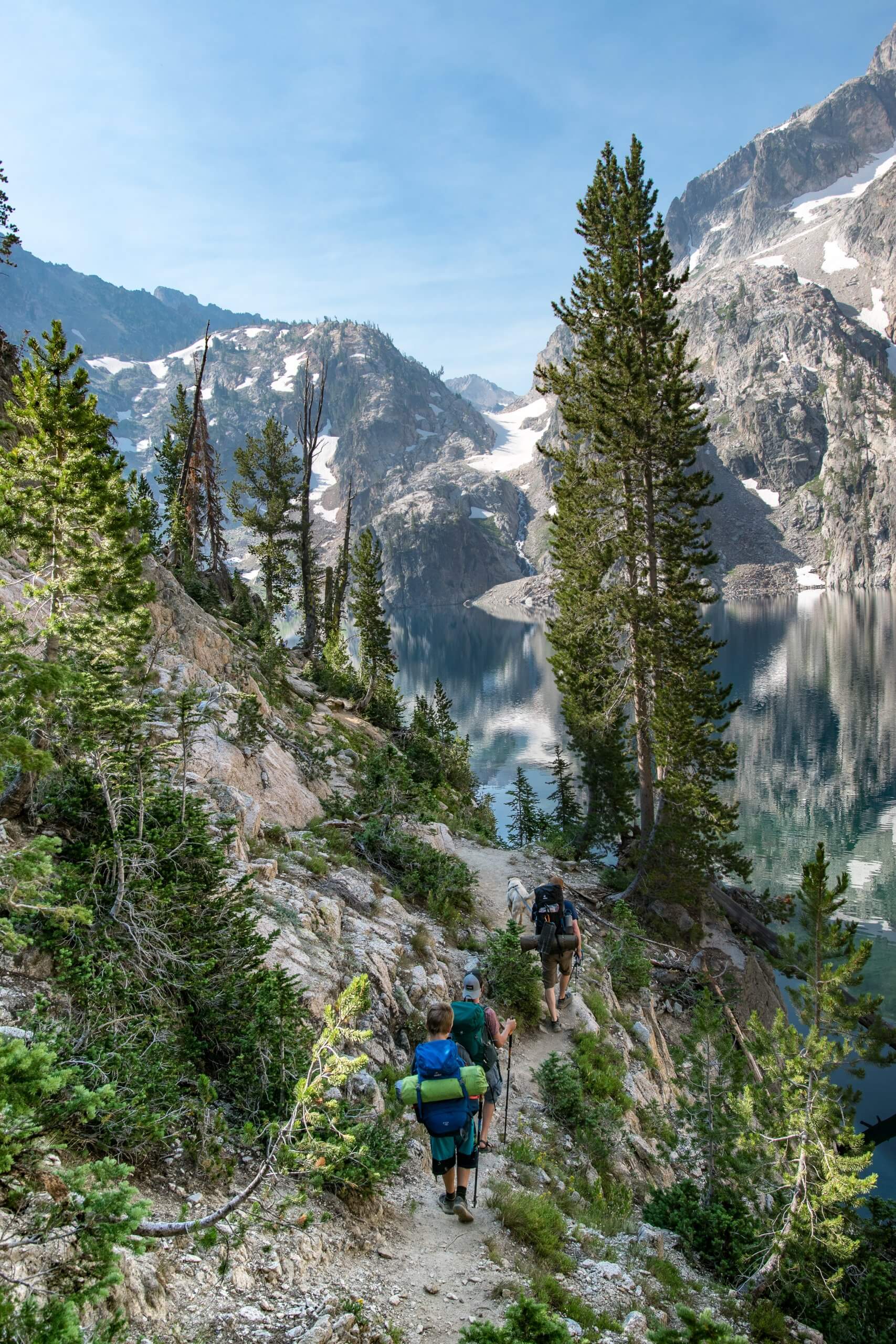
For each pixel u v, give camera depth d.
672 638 30.25
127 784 7.42
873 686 129.12
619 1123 10.72
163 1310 3.85
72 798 7.13
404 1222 6.09
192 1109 5.28
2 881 4.15
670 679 30.58
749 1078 12.42
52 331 8.48
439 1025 6.43
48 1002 5.35
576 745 37.59
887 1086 30.14
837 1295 10.39
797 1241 9.84
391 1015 9.54
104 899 6.40
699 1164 12.34
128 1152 4.68
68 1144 4.21
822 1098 10.95
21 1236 3.30
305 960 8.85
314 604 53.53
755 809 76.75
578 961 14.98
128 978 5.78
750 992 27.45
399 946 11.48
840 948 12.48
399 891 14.42
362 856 15.59
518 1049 11.42
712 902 31.95
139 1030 5.42
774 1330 7.60
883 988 40.66
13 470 8.34
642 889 28.58
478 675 176.75
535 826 38.31
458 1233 6.09
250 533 57.81
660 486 31.27
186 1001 6.37
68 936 5.89
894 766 87.75
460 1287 5.28
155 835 7.03
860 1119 28.50
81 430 8.39
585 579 32.97
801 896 12.82
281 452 55.16
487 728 117.69
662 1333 4.80
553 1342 4.00
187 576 35.12
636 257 30.91
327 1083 5.69
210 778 12.88
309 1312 4.29
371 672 48.22
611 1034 13.54
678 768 30.70
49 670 4.30
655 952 25.44
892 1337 9.77
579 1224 7.36
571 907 12.64
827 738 100.75
